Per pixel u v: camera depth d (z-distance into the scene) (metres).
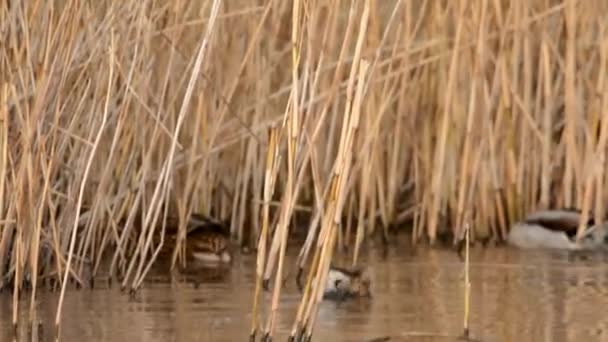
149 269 13.38
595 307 11.70
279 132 10.31
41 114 11.42
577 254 14.62
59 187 12.52
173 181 14.14
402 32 15.00
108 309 11.47
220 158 15.22
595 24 15.20
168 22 13.59
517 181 15.38
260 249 10.03
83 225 13.15
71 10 11.57
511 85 15.12
